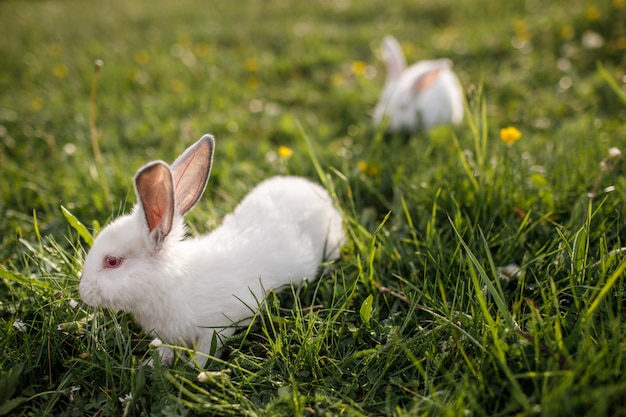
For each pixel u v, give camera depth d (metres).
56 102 1.17
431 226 0.64
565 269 0.57
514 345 0.48
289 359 0.54
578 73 1.18
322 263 0.66
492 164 0.76
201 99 1.14
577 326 0.48
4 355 0.54
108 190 0.77
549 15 1.47
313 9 2.01
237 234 0.63
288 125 1.03
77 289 0.60
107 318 0.59
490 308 0.54
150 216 0.53
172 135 1.00
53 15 2.26
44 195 0.79
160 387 0.50
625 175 0.72
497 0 1.75
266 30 1.74
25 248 0.68
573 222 0.63
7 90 1.32
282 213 0.66
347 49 1.53
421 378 0.51
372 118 1.12
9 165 0.88
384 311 0.60
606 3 1.43
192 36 1.73
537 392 0.45
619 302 0.50
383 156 0.85
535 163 0.80
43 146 0.98
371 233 0.69
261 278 0.61
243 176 0.86
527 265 0.58
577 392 0.44
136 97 1.22
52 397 0.51
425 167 0.80
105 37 1.84
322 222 0.68
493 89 1.14
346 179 0.75
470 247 0.62
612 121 0.91
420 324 0.57
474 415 0.45
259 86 1.28
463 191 0.70
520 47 1.33
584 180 0.71
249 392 0.52
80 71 1.40
